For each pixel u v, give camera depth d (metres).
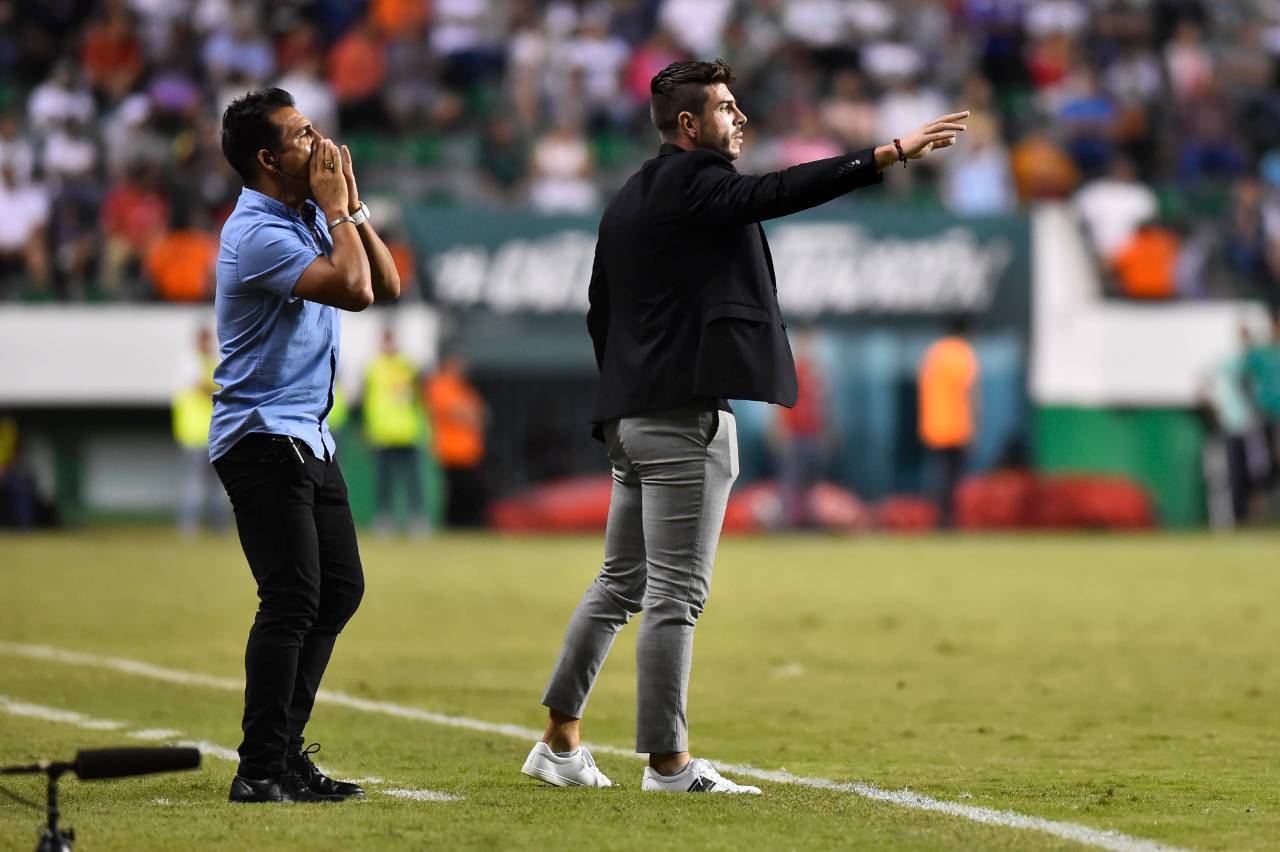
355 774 21.12
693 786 19.42
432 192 83.56
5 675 31.59
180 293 77.50
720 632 40.31
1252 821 17.70
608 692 30.41
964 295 79.62
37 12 86.81
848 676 32.75
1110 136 91.62
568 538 73.31
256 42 85.38
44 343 75.06
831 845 16.14
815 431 77.19
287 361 18.56
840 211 78.88
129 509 78.19
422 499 74.50
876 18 94.25
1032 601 47.56
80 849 15.76
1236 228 87.69
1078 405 82.00
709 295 19.03
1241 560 61.97
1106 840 16.55
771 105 89.06
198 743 23.83
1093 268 82.69
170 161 82.94
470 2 91.12
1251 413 80.19
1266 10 102.00
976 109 88.06
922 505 78.62
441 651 36.53
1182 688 30.91
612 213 19.72
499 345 77.06
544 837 16.34
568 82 87.75
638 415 19.31
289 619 18.48
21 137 83.06
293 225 18.86
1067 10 97.31
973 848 16.05
